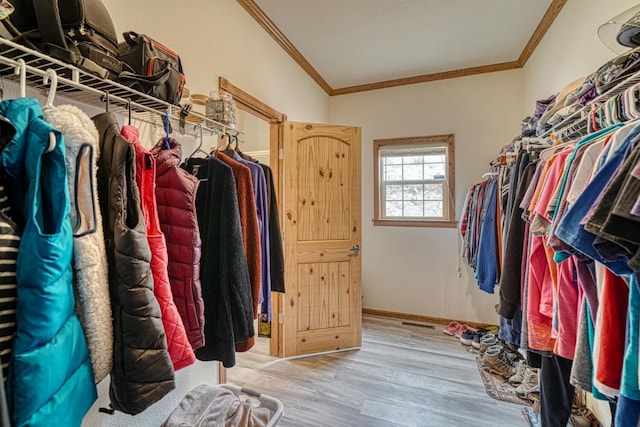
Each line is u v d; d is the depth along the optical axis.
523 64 3.14
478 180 3.37
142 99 1.05
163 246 0.89
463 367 2.44
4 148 0.55
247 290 1.18
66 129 0.66
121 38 1.30
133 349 0.71
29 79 0.86
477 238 2.64
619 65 1.12
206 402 1.42
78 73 0.82
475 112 3.38
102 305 0.69
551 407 1.38
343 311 2.78
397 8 2.35
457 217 3.44
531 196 1.27
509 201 1.67
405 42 2.84
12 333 0.53
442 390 2.10
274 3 2.27
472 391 2.09
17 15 0.83
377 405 1.93
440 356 2.64
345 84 3.79
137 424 1.35
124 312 0.72
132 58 1.07
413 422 1.77
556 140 1.56
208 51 1.84
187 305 1.05
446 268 3.48
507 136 3.26
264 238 1.63
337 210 2.77
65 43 0.79
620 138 0.77
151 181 0.88
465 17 2.47
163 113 1.12
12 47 0.69
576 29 2.04
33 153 0.57
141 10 1.40
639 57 1.04
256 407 1.43
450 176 3.47
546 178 1.12
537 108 2.13
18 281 0.54
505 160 2.04
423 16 2.45
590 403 1.77
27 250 0.54
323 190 2.72
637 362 0.67
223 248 1.15
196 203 1.26
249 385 2.17
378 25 2.57
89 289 0.67
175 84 1.16
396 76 3.57
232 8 2.08
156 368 0.74
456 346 2.86
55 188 0.59
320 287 2.71
